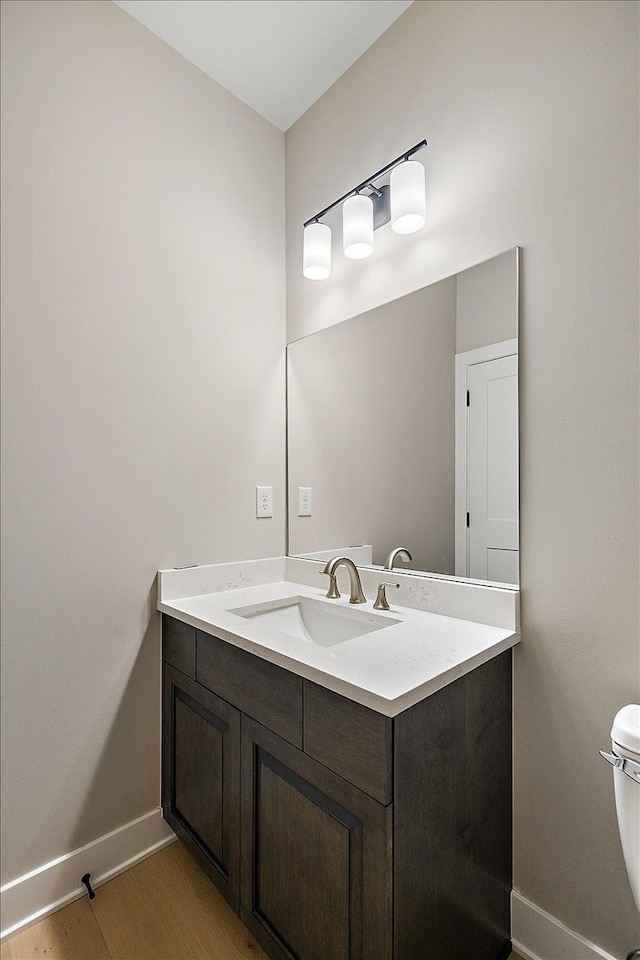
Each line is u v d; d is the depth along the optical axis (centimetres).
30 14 136
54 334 139
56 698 139
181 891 142
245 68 174
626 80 107
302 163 194
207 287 175
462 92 139
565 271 117
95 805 147
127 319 154
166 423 163
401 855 91
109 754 150
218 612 147
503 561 130
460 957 107
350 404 173
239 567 181
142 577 158
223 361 180
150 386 159
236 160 185
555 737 120
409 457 154
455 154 141
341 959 97
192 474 170
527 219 124
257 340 191
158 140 163
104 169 150
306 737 106
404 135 155
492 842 119
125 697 154
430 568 148
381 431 163
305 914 105
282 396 200
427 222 149
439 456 145
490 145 132
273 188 198
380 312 163
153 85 162
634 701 107
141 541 157
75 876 140
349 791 96
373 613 146
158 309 162
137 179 157
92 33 148
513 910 126
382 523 163
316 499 186
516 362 126
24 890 131
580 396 115
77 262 144
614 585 110
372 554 166
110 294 150
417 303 151
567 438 117
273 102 189
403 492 155
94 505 147
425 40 149
